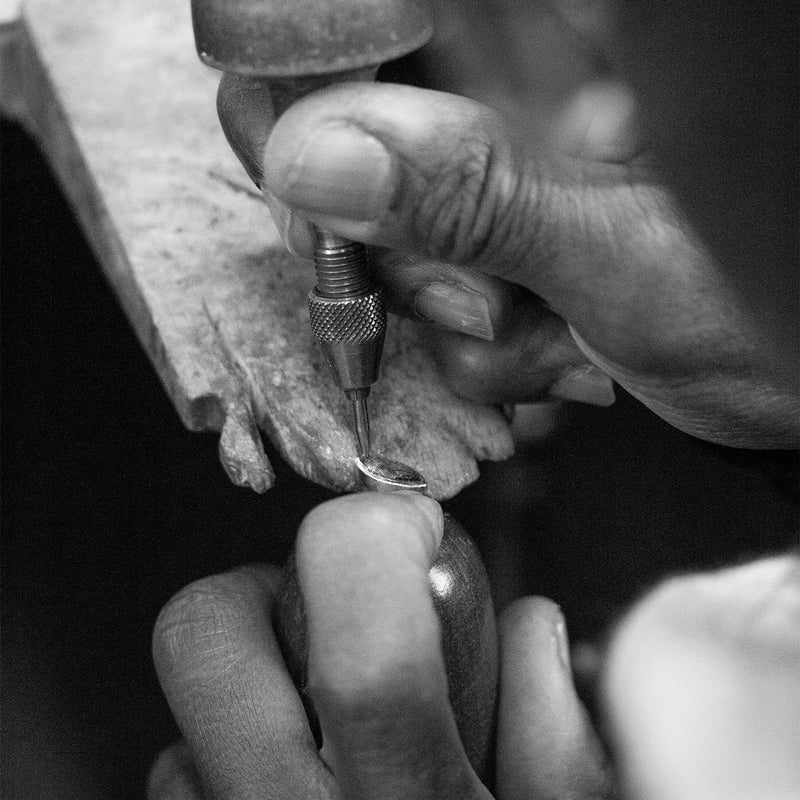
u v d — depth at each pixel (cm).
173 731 32
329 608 23
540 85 24
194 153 33
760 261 24
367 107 24
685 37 22
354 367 26
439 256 25
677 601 29
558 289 25
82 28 36
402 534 24
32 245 36
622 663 29
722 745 27
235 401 28
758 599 29
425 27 24
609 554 31
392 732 23
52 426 34
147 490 33
